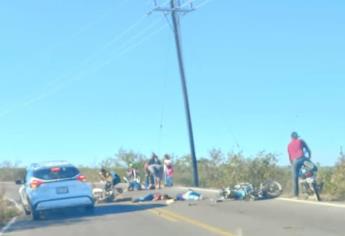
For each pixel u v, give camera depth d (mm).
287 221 15203
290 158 20688
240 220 15930
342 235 12734
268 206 18859
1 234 16609
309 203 18828
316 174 20641
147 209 20594
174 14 34562
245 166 26891
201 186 32344
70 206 19828
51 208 19672
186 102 34156
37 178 19984
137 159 42969
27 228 17719
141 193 28641
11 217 21844
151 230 15188
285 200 20125
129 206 22297
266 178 26109
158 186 31953
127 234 14789
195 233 14172
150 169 31922
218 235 13648
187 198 23312
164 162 33281
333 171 21656
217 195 24281
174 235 14070
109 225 16891
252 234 13492
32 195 19766
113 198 25344
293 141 20516
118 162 43125
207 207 19750
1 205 22859
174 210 19531
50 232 16328
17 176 52281
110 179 25609
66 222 18484
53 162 20844
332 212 16438
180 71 34000
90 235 15125
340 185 20609
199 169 33750
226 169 27828
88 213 20672
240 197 21625
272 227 14328
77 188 20016
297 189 20688
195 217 17203
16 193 34531
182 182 36156
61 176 20109
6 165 55156
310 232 13297
